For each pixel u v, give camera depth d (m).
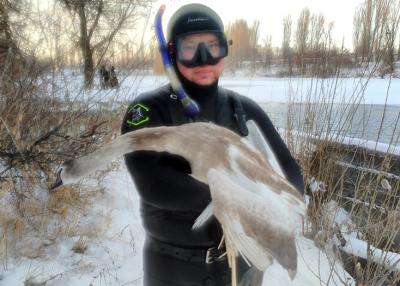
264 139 2.14
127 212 4.77
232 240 1.49
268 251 1.48
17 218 3.89
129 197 5.14
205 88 2.15
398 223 3.75
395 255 3.81
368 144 4.80
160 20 2.09
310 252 4.33
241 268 2.15
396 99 12.02
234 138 1.75
